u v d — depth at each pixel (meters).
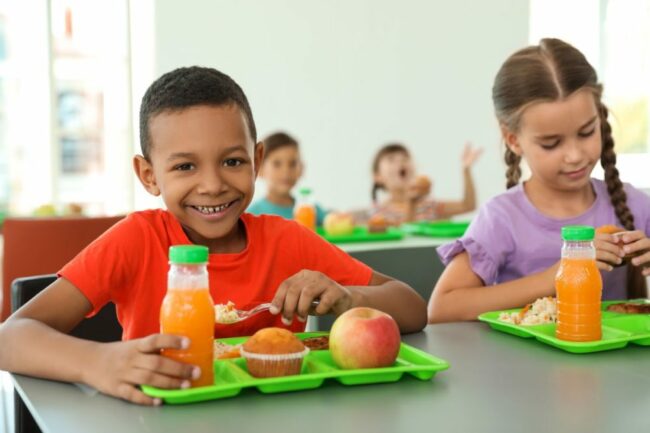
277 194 3.71
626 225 1.61
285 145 3.70
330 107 4.38
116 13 4.16
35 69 4.18
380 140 4.49
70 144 4.25
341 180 4.44
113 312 1.35
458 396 0.82
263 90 4.25
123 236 1.15
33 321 0.96
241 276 1.22
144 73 4.14
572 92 1.43
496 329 1.17
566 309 1.03
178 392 0.78
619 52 4.26
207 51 4.13
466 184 4.27
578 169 1.47
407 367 0.87
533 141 1.49
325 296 1.02
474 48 4.62
